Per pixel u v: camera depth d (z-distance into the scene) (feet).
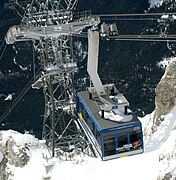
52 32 173.47
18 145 219.41
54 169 194.90
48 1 191.21
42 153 210.79
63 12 184.85
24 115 604.90
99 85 157.38
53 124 198.80
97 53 151.84
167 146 176.35
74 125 217.97
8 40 178.09
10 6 190.39
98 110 157.07
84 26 176.35
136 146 148.46
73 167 191.11
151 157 174.60
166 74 222.69
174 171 159.43
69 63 187.11
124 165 174.81
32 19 181.57
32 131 564.71
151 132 222.48
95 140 154.92
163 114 219.00
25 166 210.59
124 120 147.54
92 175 177.88
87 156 197.06
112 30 147.43
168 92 220.02
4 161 223.51
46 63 185.88
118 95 156.97
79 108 179.73
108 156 147.02
